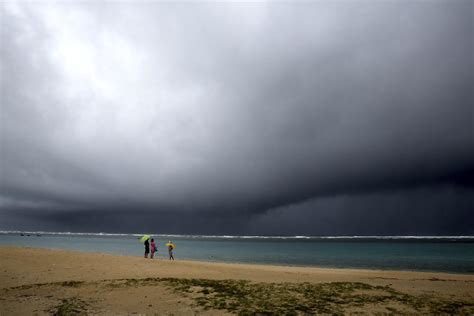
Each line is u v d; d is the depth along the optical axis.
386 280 24.06
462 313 14.12
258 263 49.81
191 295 16.39
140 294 16.48
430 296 17.56
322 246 132.00
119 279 20.58
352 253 81.12
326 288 18.92
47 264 25.44
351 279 24.25
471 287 21.27
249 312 13.59
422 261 54.91
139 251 81.56
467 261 54.41
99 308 13.95
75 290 17.31
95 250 83.62
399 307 14.84
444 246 126.62
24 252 30.31
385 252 85.44
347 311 13.95
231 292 17.22
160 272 24.08
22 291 17.06
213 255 69.75
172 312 13.52
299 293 17.36
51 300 15.22
